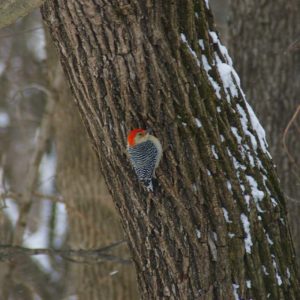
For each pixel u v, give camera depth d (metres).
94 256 16.02
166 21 10.52
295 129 18.03
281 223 11.39
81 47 10.69
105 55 10.59
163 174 10.80
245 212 10.93
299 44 16.70
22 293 25.52
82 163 19.41
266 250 11.09
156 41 10.49
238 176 10.91
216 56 11.19
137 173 10.74
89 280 19.22
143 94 10.62
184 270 10.98
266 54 18.41
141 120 10.76
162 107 10.65
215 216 10.79
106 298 19.02
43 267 25.84
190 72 10.70
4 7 10.58
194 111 10.70
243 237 10.90
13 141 30.61
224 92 11.05
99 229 19.09
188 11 10.72
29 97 29.58
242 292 10.90
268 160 11.49
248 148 11.16
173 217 10.86
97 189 19.22
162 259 11.12
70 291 24.53
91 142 11.57
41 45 28.83
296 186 17.86
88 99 11.00
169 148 10.72
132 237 11.44
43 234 28.36
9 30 27.72
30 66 29.31
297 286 11.55
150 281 11.38
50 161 28.39
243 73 18.59
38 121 28.30
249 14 18.59
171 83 10.59
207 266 10.89
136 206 11.12
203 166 10.72
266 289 11.06
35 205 28.39
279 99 18.25
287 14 18.27
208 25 11.23
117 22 10.40
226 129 10.94
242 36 18.70
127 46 10.47
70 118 19.66
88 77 10.84
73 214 19.56
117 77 10.64
